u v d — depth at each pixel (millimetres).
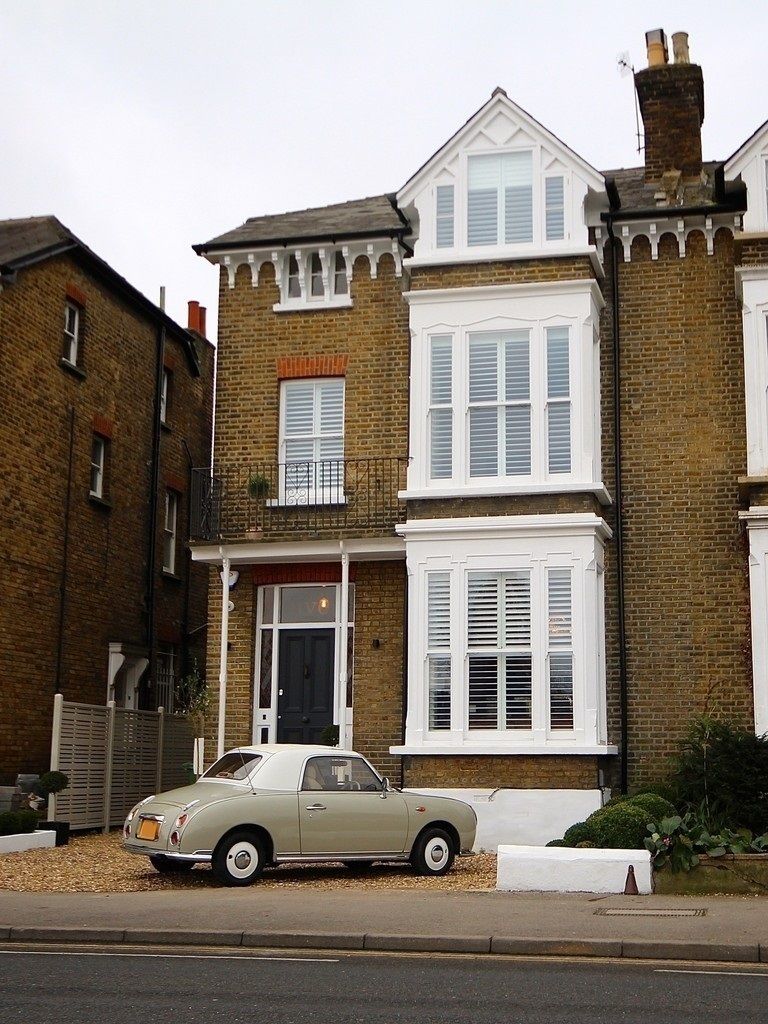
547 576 17703
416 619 17984
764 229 18266
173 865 14867
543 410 18219
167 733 22672
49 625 21047
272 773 14352
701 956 9930
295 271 20578
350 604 19406
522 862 13375
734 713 17812
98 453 23359
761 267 17875
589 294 18375
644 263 19250
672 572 18375
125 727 21016
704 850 13711
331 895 12977
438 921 11125
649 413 18844
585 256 18562
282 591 19828
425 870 14805
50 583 21156
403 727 18766
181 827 13633
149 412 25234
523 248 18781
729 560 18219
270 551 18859
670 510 18531
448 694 17766
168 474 26016
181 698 24344
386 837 14594
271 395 20125
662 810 14703
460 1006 7977
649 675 18172
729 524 18312
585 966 9578
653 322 19062
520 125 19188
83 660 22094
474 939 10203
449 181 19344
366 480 19391
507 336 18578
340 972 9195
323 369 20000
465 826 15180
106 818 20047
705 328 18891
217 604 19891
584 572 17562
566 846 14656
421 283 19000
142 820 14203
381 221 20500
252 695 19578
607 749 17078
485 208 19141
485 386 18500
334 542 18562
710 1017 7680
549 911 11789
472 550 18016
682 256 19109
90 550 22562
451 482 18312
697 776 15562
